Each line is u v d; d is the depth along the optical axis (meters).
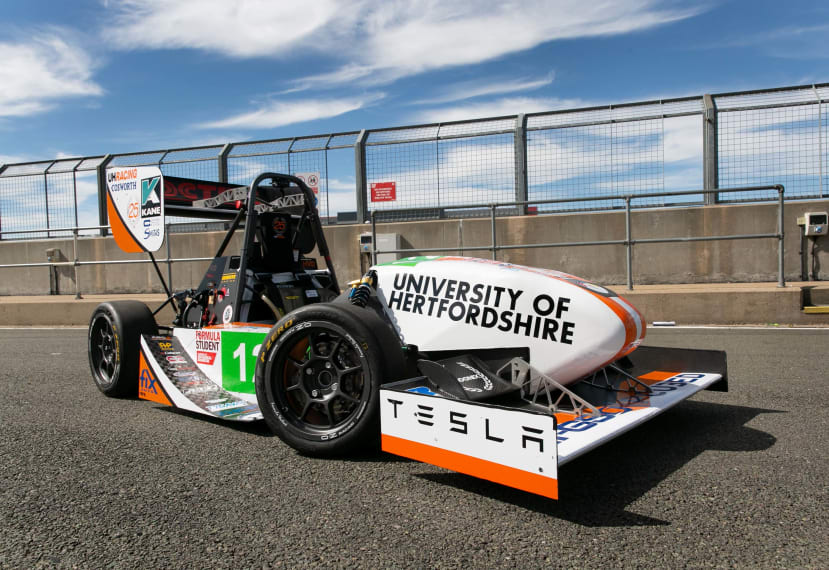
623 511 1.93
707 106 8.73
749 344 5.16
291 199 3.78
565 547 1.69
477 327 2.63
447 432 2.04
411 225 10.01
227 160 11.05
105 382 3.81
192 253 10.89
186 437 2.84
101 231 11.62
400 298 2.86
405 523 1.86
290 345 2.59
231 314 3.40
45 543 1.77
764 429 2.80
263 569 1.60
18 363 5.21
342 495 2.10
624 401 2.63
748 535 1.75
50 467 2.43
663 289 7.14
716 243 8.70
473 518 1.89
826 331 5.81
